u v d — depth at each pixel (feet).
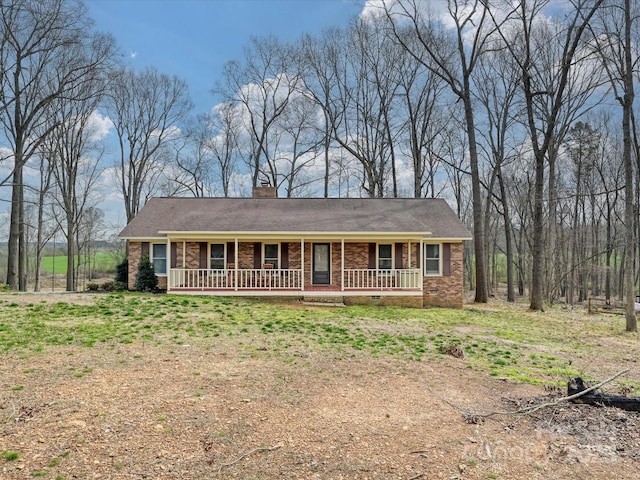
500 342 34.24
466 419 16.67
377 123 103.04
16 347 23.77
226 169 120.98
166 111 107.86
